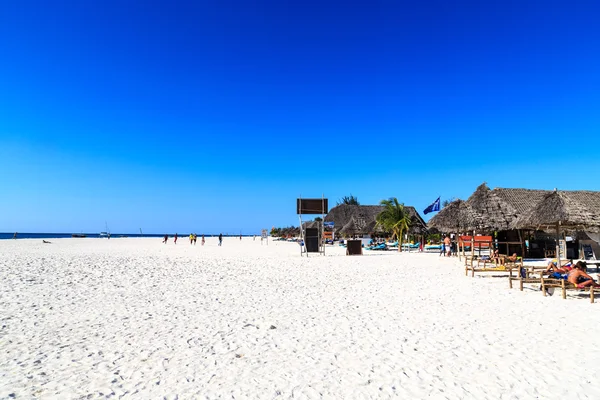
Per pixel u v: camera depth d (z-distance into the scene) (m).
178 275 13.55
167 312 7.79
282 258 22.78
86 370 4.70
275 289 10.77
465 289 10.82
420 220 35.50
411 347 5.61
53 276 12.25
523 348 5.51
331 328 6.64
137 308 8.11
